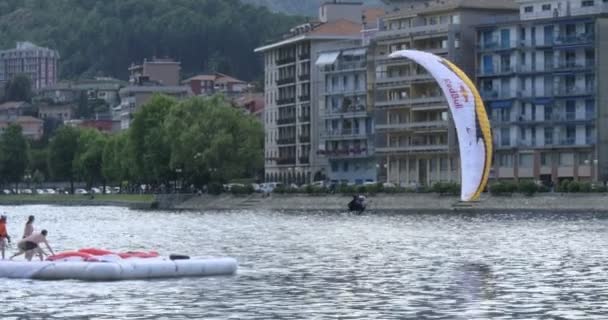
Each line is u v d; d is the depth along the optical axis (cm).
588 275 13825
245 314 10806
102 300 11800
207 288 12744
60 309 11206
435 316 10600
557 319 10381
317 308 11156
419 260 16062
